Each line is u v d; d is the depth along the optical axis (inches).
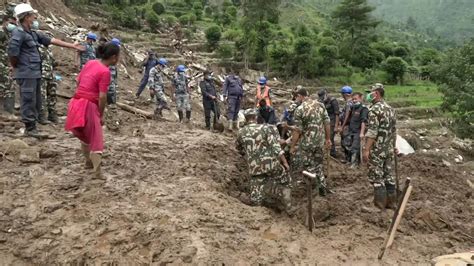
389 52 1753.2
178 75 482.3
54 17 777.6
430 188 328.2
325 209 261.6
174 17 1435.8
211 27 1263.5
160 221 199.5
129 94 583.8
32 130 284.5
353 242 219.6
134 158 279.6
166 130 386.3
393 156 282.2
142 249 184.4
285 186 259.4
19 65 273.1
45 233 190.5
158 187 236.7
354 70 1545.3
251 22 1282.0
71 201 211.8
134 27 1262.3
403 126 1076.5
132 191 226.8
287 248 200.1
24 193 216.7
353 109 419.8
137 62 864.9
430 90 1427.2
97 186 227.5
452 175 378.6
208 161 311.1
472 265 184.4
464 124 976.9
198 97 798.5
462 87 1008.9
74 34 733.9
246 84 1059.9
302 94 294.4
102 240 186.9
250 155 254.8
